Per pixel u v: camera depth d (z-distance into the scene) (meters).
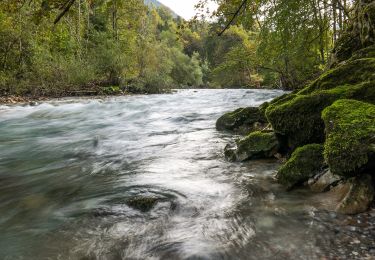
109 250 2.38
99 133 7.58
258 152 4.37
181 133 6.97
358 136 2.70
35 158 5.41
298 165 3.36
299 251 2.17
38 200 3.51
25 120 10.23
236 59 20.34
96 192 3.63
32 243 2.56
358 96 3.65
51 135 7.64
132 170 4.40
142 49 29.61
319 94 3.84
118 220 2.88
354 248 2.13
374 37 6.04
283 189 3.31
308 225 2.50
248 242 2.35
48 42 23.78
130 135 7.06
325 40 13.93
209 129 7.24
